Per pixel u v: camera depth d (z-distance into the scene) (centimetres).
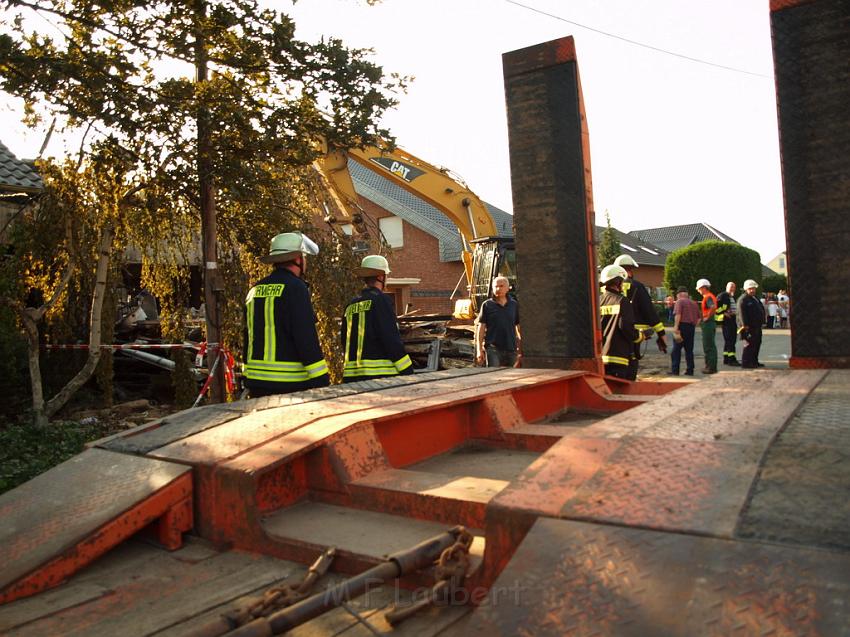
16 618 199
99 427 923
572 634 138
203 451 263
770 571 136
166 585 218
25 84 665
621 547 154
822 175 355
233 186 776
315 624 187
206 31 715
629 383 491
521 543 165
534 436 333
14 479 613
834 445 187
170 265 995
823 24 355
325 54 726
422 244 3023
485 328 995
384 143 802
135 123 701
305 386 460
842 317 351
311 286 905
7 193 1085
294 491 261
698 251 3769
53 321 1023
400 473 268
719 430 211
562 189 450
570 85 445
